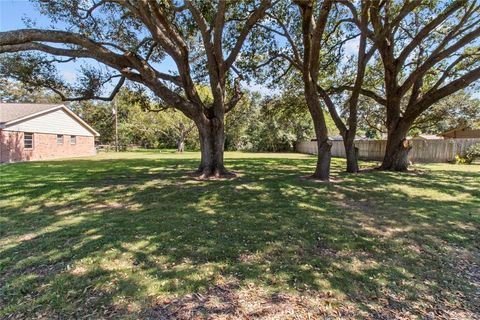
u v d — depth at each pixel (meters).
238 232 3.89
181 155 21.97
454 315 2.20
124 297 2.38
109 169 11.55
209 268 2.87
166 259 3.07
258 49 10.57
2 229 4.11
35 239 3.69
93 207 5.39
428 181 8.44
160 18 7.62
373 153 17.81
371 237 3.79
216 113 9.03
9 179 8.73
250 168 12.02
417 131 24.30
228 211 5.00
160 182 8.05
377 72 12.94
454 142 15.42
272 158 18.84
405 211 5.11
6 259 3.09
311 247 3.42
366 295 2.44
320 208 5.27
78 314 2.17
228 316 2.15
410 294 2.47
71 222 4.42
